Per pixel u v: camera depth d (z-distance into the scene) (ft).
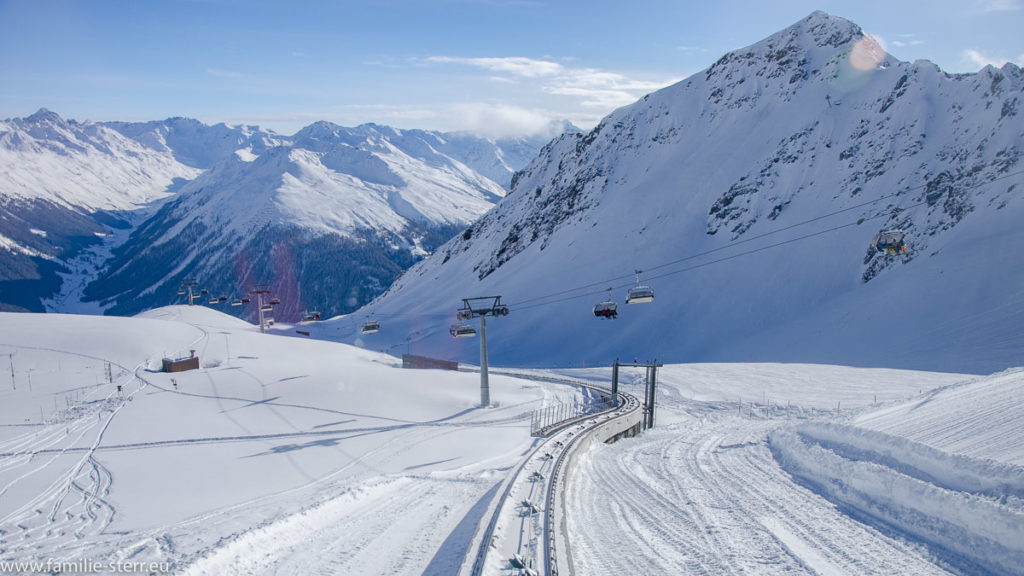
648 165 618.44
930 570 32.78
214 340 210.79
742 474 59.88
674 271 440.04
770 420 122.72
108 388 143.74
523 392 174.60
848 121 488.85
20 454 92.27
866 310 309.42
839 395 148.56
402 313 600.39
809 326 322.34
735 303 379.76
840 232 398.01
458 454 95.96
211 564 35.19
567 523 44.16
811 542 37.78
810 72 572.92
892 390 147.33
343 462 90.68
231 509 58.08
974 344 224.74
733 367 215.92
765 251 416.87
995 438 50.55
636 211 539.70
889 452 50.98
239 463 89.40
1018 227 299.58
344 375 166.20
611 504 50.62
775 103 568.41
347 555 38.17
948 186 368.89
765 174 491.31
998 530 33.83
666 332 375.45
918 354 235.20
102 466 84.69
